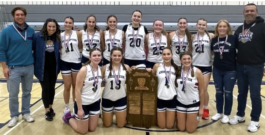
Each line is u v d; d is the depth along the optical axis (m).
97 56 2.99
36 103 4.50
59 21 9.30
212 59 3.81
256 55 3.07
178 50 3.82
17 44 3.19
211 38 3.75
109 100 3.20
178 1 9.16
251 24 3.10
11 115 3.36
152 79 3.21
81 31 3.89
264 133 3.12
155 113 3.26
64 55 3.66
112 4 9.24
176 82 3.13
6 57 3.22
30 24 9.13
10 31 3.15
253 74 3.12
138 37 3.83
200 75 3.07
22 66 3.27
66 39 3.66
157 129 3.25
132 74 3.23
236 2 9.06
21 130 3.18
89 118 3.11
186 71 3.13
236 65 3.33
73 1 9.23
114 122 3.52
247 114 3.91
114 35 3.84
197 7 9.16
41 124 3.41
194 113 3.06
